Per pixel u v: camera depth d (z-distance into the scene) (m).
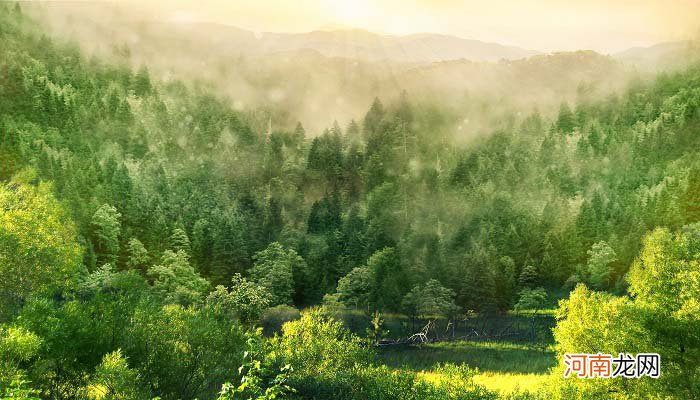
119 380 18.70
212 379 24.14
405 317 96.69
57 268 44.62
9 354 18.36
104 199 122.50
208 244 121.00
